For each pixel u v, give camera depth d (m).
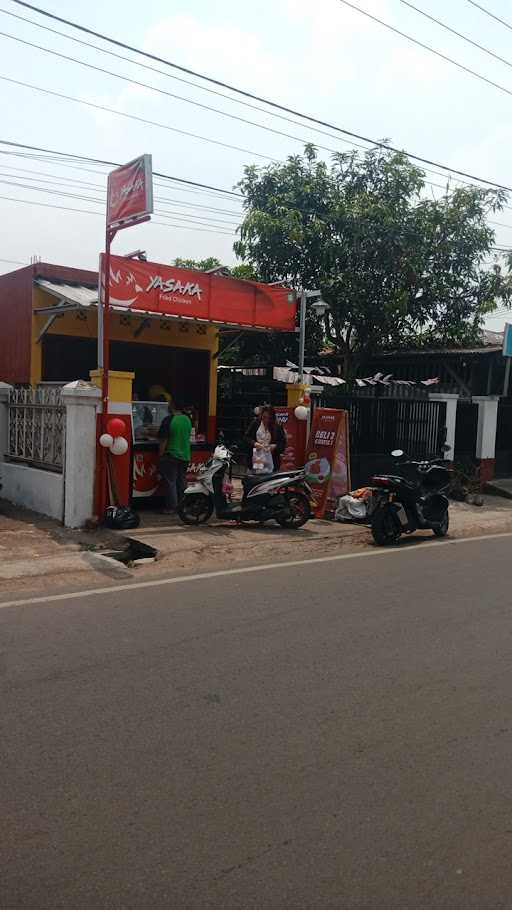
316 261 17.06
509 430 17.45
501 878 2.83
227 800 3.29
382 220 16.59
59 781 3.42
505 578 7.85
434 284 17.41
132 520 9.73
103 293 10.56
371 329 17.77
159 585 7.12
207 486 10.23
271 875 2.79
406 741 3.93
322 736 3.96
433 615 6.30
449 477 10.74
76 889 2.68
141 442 11.11
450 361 18.19
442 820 3.20
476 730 4.09
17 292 13.22
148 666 4.90
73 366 13.76
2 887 2.68
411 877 2.82
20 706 4.23
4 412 11.43
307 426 12.57
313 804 3.29
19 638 5.41
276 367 15.02
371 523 10.05
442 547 9.79
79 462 9.48
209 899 2.65
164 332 14.30
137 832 3.04
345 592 7.02
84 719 4.08
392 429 14.48
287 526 10.54
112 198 9.48
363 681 4.75
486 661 5.20
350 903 2.66
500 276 17.86
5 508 10.70
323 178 17.36
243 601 6.58
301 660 5.10
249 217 16.80
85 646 5.26
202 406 15.26
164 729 3.98
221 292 12.17
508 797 3.41
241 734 3.95
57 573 7.48
